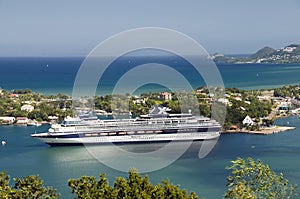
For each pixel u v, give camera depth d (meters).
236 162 23.62
